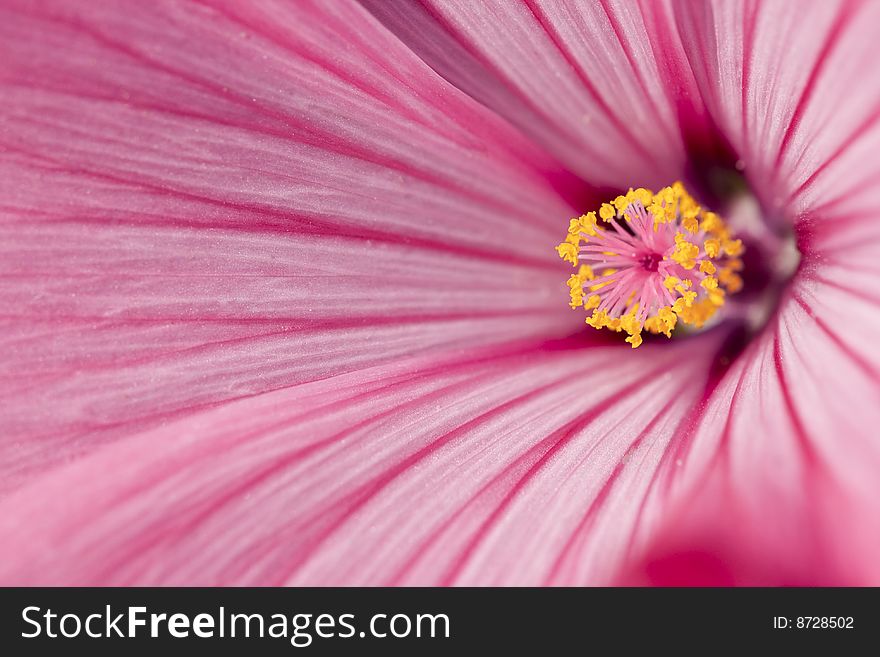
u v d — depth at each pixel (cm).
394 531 14
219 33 14
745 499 13
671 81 14
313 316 14
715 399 14
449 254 14
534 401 14
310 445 14
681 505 14
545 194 15
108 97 14
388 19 14
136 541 13
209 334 14
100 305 14
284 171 14
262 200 14
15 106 13
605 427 14
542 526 14
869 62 12
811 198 13
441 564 14
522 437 14
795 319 14
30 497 13
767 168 14
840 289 13
